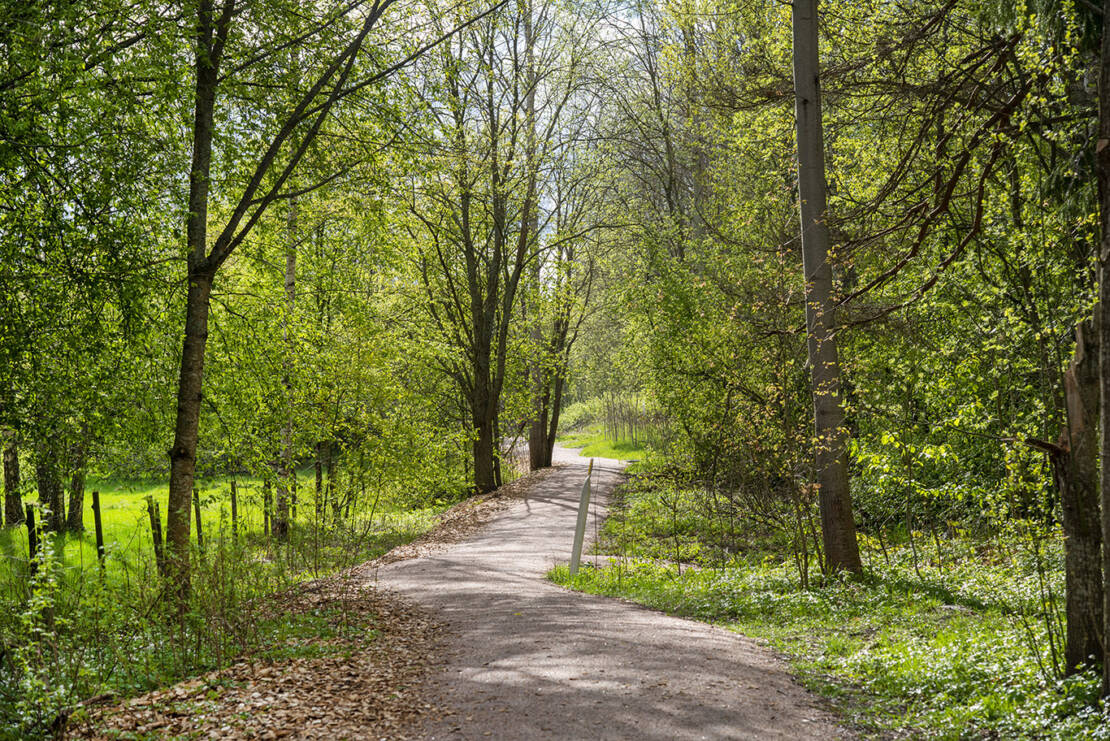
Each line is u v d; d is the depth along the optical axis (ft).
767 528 62.23
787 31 57.67
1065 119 30.78
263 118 45.73
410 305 102.94
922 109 41.11
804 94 42.39
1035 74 29.86
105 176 36.81
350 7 42.39
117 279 39.04
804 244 42.45
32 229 37.86
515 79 99.86
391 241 55.31
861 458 32.83
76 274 38.65
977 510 44.04
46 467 46.52
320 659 27.53
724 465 64.90
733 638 30.86
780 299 44.86
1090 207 28.99
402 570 50.57
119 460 49.80
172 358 46.09
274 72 43.70
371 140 47.16
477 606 37.50
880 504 57.21
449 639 30.48
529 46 101.45
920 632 29.32
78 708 21.34
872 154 50.01
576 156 113.19
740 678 24.11
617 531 66.54
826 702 22.47
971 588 35.06
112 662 26.84
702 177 98.99
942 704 21.75
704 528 65.26
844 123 50.85
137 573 32.48
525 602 38.27
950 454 31.58
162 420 46.68
